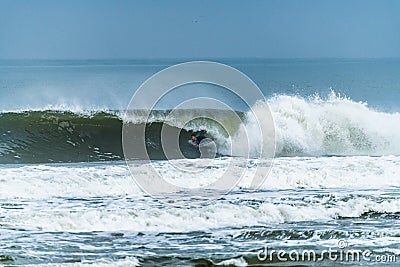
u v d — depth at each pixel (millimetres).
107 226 41438
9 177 50844
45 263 34469
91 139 67875
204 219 42688
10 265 34125
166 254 36281
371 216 44812
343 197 48219
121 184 50188
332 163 58531
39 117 71750
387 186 52781
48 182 49844
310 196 48531
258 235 40094
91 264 34406
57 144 67625
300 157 63219
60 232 40281
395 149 73375
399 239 39625
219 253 36625
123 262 34844
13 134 68438
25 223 41469
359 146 73062
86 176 51812
